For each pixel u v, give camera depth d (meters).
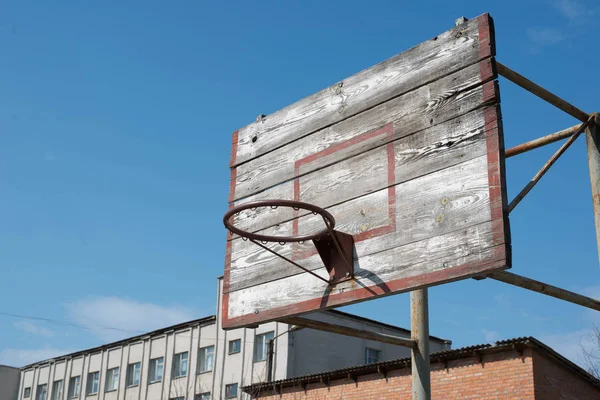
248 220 8.10
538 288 6.46
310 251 7.33
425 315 9.14
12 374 50.31
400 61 7.05
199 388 35.88
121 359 42.03
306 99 7.94
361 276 6.70
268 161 8.10
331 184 7.28
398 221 6.54
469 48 6.46
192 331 38.03
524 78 6.49
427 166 6.45
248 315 7.73
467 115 6.27
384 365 21.64
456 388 19.47
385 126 6.96
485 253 5.77
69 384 45.53
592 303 6.86
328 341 33.38
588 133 6.78
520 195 6.32
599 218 6.57
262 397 25.59
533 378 18.00
